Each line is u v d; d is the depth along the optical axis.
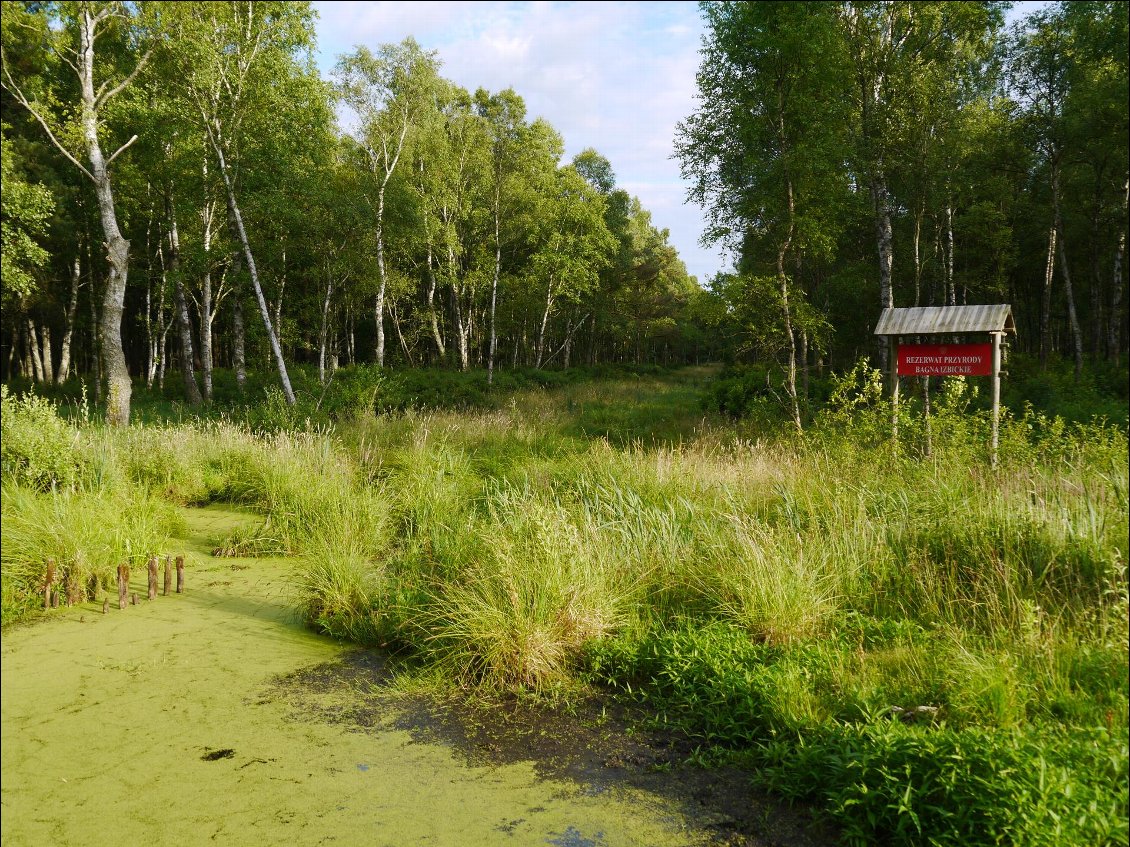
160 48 17.66
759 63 13.90
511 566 5.17
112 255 15.77
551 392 29.38
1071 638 4.10
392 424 15.28
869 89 18.95
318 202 21.62
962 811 2.74
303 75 20.03
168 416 17.91
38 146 22.48
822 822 3.15
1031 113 24.33
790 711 3.78
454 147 33.12
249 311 30.41
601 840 3.04
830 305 27.05
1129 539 5.11
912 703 3.75
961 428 9.20
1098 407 15.21
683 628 5.06
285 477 10.08
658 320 48.75
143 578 6.86
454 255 34.72
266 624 5.80
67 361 27.28
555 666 4.75
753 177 14.68
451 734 4.05
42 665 4.92
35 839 3.02
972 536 5.70
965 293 31.11
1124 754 2.83
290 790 3.44
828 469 8.41
